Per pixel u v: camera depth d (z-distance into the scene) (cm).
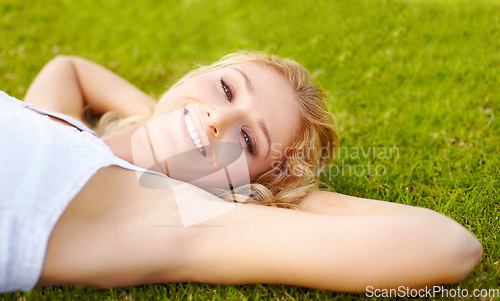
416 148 276
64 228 169
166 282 186
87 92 294
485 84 319
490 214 222
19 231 161
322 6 421
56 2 427
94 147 193
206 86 219
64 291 181
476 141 269
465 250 169
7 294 179
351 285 170
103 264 170
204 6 432
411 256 165
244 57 248
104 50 376
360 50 368
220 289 186
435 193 238
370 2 418
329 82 336
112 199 182
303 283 175
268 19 412
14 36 375
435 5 407
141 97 296
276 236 175
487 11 394
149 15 421
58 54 362
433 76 335
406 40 374
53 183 169
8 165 164
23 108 200
